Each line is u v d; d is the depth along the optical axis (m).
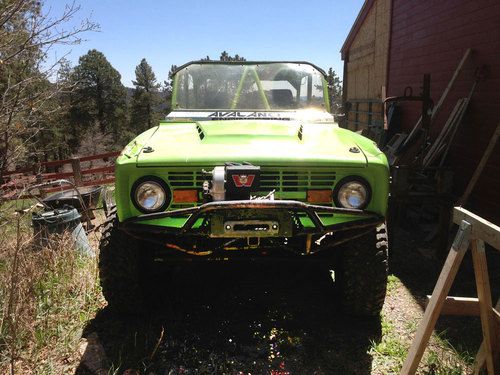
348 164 2.79
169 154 2.85
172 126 3.82
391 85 9.74
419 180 5.07
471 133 6.13
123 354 2.92
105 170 10.85
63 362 2.85
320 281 4.03
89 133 45.84
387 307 3.64
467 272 4.41
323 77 4.46
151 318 3.38
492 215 5.57
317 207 2.66
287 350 2.99
